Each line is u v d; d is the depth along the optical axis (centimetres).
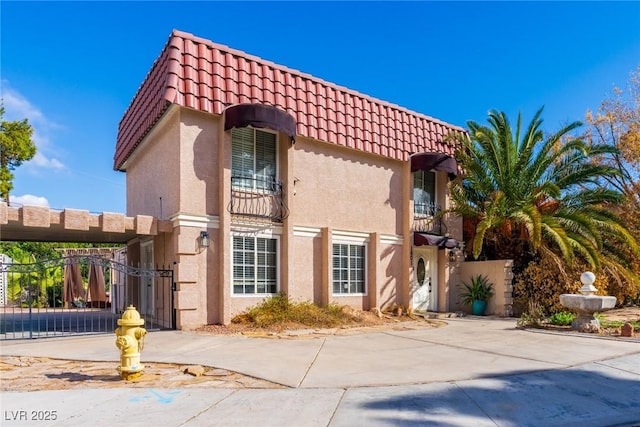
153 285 1381
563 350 956
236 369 754
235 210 1288
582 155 1708
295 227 1409
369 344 1023
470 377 723
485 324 1434
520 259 1758
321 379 700
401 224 1700
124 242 1750
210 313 1222
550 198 1745
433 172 1855
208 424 513
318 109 1480
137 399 597
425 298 1792
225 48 1320
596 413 573
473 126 1823
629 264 1700
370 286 1585
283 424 515
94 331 1236
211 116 1265
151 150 1467
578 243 1526
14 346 968
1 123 2808
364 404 584
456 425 523
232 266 1275
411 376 724
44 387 654
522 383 693
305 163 1453
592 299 1200
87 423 512
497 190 1767
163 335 1088
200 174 1234
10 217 1027
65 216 1088
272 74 1400
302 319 1276
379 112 1655
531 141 1770
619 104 2277
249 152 1357
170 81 1175
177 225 1201
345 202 1547
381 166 1659
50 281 2297
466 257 1897
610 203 1836
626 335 1132
